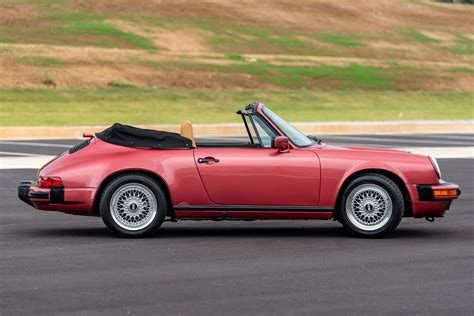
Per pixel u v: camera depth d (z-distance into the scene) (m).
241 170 22.19
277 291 16.38
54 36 114.31
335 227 24.64
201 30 127.88
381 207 22.44
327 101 94.12
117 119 72.88
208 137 59.59
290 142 22.55
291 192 22.23
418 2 171.50
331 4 156.50
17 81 89.94
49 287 16.67
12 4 129.62
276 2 152.00
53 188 22.17
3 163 41.34
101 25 121.88
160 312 14.79
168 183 22.16
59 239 22.30
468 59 135.00
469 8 174.75
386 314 14.68
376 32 143.38
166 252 20.45
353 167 22.28
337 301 15.58
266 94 95.75
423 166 22.53
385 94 100.62
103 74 96.75
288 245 21.50
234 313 14.71
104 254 20.19
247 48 122.19
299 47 126.50
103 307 15.11
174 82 97.94
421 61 125.38
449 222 25.66
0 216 26.53
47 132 60.59
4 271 18.20
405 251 20.72
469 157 46.34
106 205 22.22
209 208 22.28
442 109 92.81
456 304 15.41
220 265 18.89
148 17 130.50
